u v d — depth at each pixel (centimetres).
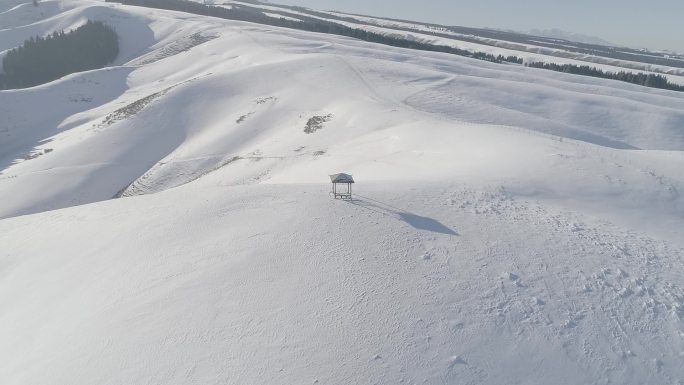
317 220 2116
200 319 1550
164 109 6988
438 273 1739
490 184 2684
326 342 1422
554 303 1614
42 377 1448
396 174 3212
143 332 1532
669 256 1983
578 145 3659
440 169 3192
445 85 7456
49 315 1805
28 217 2773
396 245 1914
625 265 1869
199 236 2084
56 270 2088
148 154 6141
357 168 3691
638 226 2330
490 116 5900
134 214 2466
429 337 1445
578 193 2683
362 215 2173
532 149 3406
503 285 1688
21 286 2062
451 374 1324
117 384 1348
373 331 1460
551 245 1980
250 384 1292
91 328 1611
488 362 1372
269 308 1570
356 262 1794
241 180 4662
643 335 1503
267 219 2166
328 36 14188
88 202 5175
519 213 2298
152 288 1756
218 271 1788
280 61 8856
